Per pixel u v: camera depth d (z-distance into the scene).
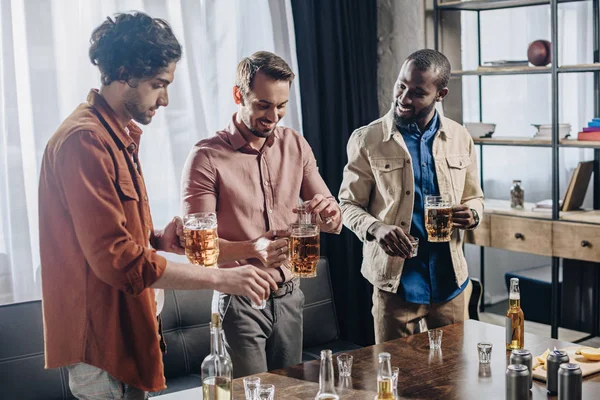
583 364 2.17
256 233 2.43
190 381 3.19
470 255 4.93
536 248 4.12
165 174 3.63
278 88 2.28
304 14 3.96
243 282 1.84
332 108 4.12
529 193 5.00
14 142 3.20
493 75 4.61
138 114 1.81
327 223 2.36
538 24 4.81
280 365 2.46
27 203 3.30
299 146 2.57
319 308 3.66
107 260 1.68
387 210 2.89
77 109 1.80
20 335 2.97
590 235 3.90
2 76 3.17
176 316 3.31
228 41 3.79
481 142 4.41
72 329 1.76
